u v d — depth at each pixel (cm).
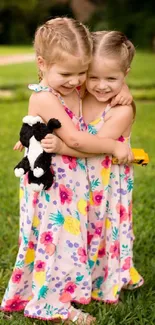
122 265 292
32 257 285
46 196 270
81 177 276
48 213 272
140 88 1209
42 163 258
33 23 2698
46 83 266
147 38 2364
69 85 255
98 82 263
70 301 286
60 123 262
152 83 1243
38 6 2677
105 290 297
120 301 313
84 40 247
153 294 321
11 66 1590
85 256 280
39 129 259
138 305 304
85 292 285
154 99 1077
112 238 287
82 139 263
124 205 286
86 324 285
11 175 528
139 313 297
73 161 272
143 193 473
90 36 253
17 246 376
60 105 265
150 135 730
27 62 1702
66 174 271
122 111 273
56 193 271
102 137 271
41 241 275
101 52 257
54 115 264
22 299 296
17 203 450
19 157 603
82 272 280
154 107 975
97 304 304
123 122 274
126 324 291
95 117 278
